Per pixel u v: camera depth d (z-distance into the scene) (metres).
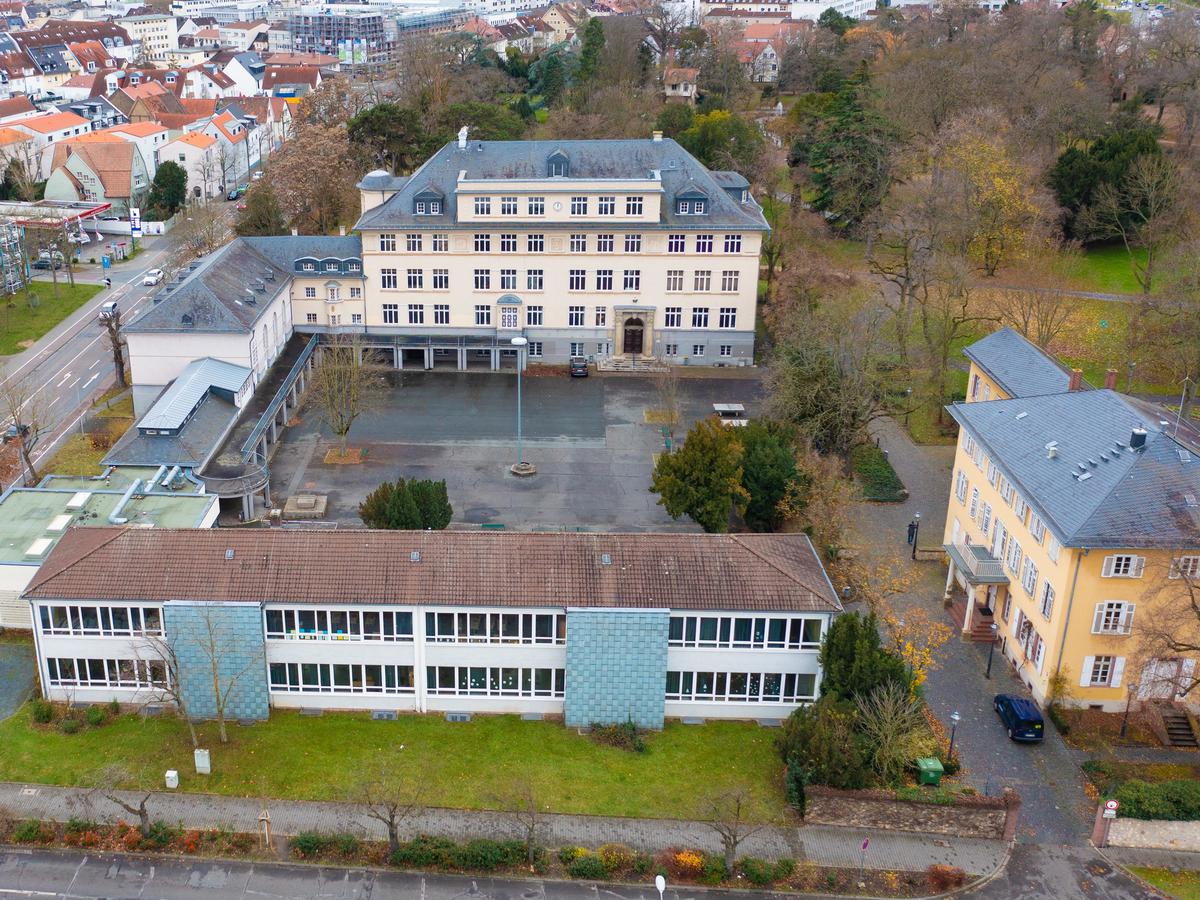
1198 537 58.62
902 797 54.81
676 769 59.47
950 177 115.62
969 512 76.38
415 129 154.38
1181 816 54.12
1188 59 164.75
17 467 93.38
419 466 94.81
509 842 53.19
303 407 106.69
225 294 101.12
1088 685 63.00
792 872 52.59
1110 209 121.88
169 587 61.06
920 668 62.09
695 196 114.31
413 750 60.28
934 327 113.06
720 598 61.50
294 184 146.12
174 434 85.62
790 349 92.44
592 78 199.62
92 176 179.38
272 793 56.72
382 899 50.84
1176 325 101.88
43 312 135.88
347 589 61.22
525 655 62.34
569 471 94.62
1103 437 65.06
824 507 79.69
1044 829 55.66
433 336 116.50
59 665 62.41
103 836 53.53
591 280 116.44
